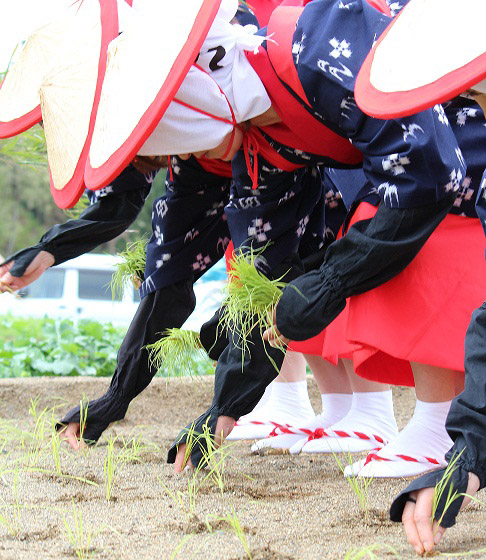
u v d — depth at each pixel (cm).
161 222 466
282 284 390
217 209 468
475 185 388
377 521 339
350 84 353
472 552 279
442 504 279
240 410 404
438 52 277
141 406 716
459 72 266
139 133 330
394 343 386
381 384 492
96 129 360
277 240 416
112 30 387
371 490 394
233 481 423
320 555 292
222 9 376
